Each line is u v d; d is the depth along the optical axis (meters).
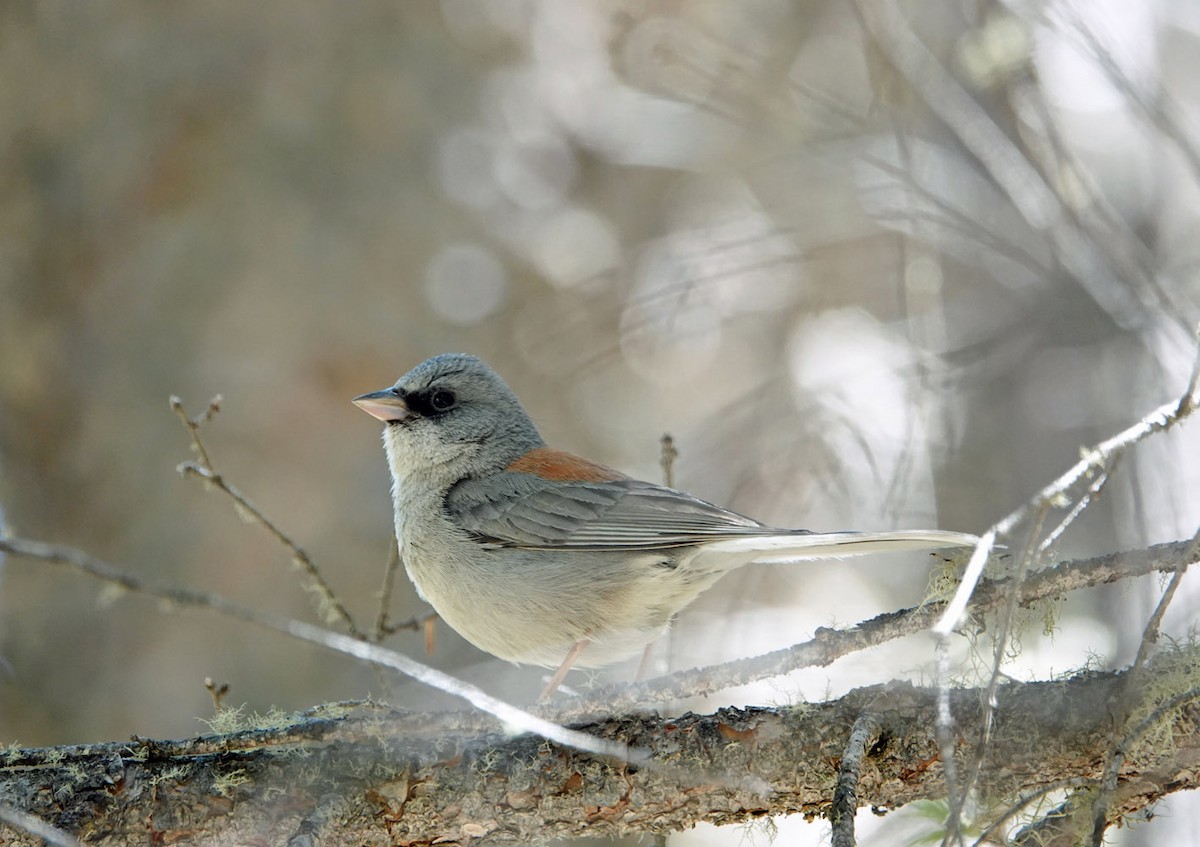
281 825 6.23
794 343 14.40
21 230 13.27
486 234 14.36
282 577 12.91
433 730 6.24
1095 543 13.02
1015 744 6.25
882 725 6.32
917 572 14.27
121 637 12.67
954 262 14.49
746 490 12.31
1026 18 11.02
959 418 13.86
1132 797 6.26
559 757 6.41
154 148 13.41
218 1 13.72
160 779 6.23
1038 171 11.55
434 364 9.72
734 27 15.47
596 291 14.27
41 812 6.07
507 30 14.87
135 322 13.20
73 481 12.98
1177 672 6.21
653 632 8.52
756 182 14.90
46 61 13.48
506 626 8.62
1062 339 13.20
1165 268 12.72
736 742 6.40
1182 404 5.54
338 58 13.94
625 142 15.28
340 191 13.75
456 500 8.91
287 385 13.23
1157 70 12.14
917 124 13.13
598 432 14.97
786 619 13.63
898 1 13.40
